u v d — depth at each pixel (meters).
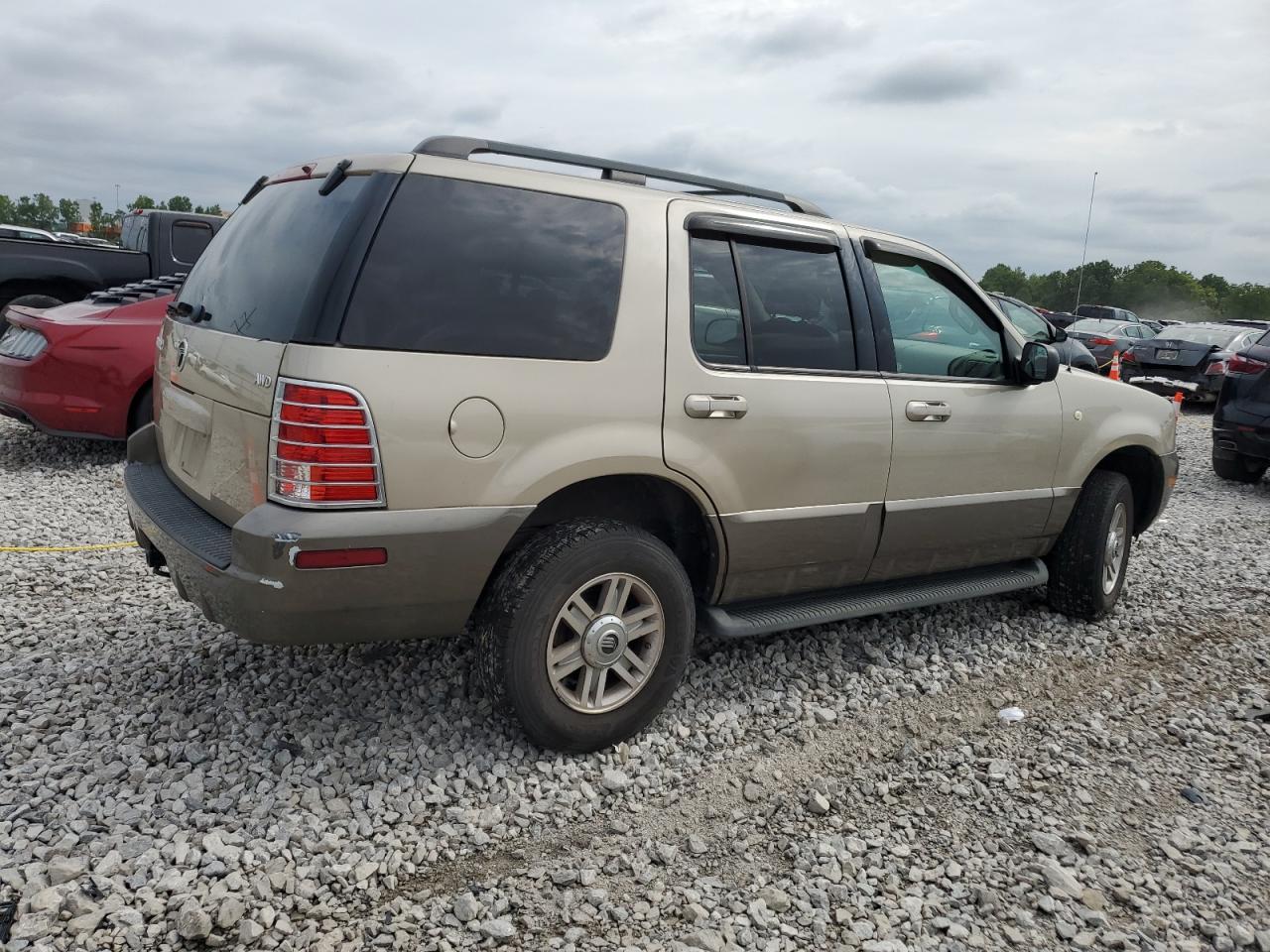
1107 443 4.84
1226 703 4.14
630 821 2.99
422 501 2.82
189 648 3.95
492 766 3.21
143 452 3.92
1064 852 2.93
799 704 3.81
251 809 2.88
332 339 2.70
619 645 3.23
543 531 3.16
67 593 4.58
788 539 3.68
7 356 7.20
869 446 3.82
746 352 3.51
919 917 2.60
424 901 2.57
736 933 2.50
